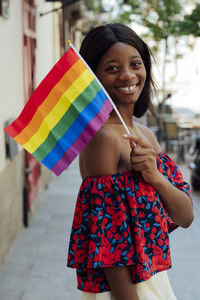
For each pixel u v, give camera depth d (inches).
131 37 61.6
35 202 263.7
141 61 61.9
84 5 614.5
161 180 59.6
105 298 60.2
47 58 342.3
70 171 400.2
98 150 58.3
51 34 371.2
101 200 57.7
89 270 59.9
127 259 57.4
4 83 181.0
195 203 291.7
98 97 59.4
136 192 59.0
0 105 172.7
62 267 182.4
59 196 305.0
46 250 200.8
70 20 561.6
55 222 243.6
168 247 62.2
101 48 60.7
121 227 57.6
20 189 221.3
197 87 834.8
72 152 59.5
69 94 59.8
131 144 59.0
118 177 58.6
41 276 173.8
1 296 157.2
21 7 223.3
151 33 543.8
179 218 63.4
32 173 255.9
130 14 535.8
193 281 173.2
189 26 518.6
